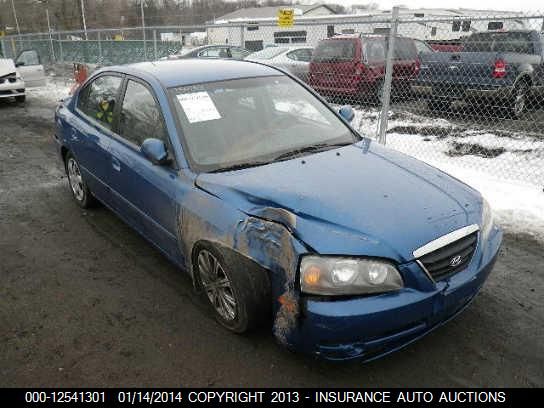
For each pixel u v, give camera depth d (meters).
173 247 3.43
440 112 9.84
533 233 4.38
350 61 10.00
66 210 5.13
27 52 15.04
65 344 2.99
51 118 10.85
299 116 3.79
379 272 2.41
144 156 3.57
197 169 3.15
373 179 3.00
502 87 8.50
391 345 2.51
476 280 2.68
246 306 2.67
